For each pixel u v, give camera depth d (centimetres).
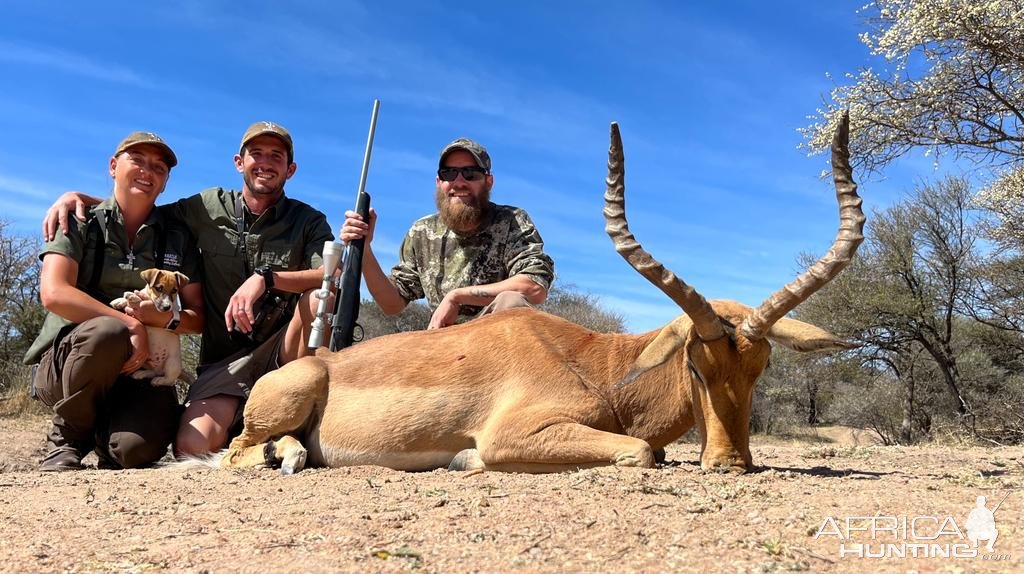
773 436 876
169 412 262
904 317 788
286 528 135
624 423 212
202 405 269
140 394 259
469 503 150
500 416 207
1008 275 761
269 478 203
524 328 221
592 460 196
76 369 246
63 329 257
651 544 115
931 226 795
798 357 880
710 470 186
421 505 150
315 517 143
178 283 258
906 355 817
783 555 109
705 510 137
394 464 219
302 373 228
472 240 301
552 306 851
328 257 250
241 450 232
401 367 225
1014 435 552
